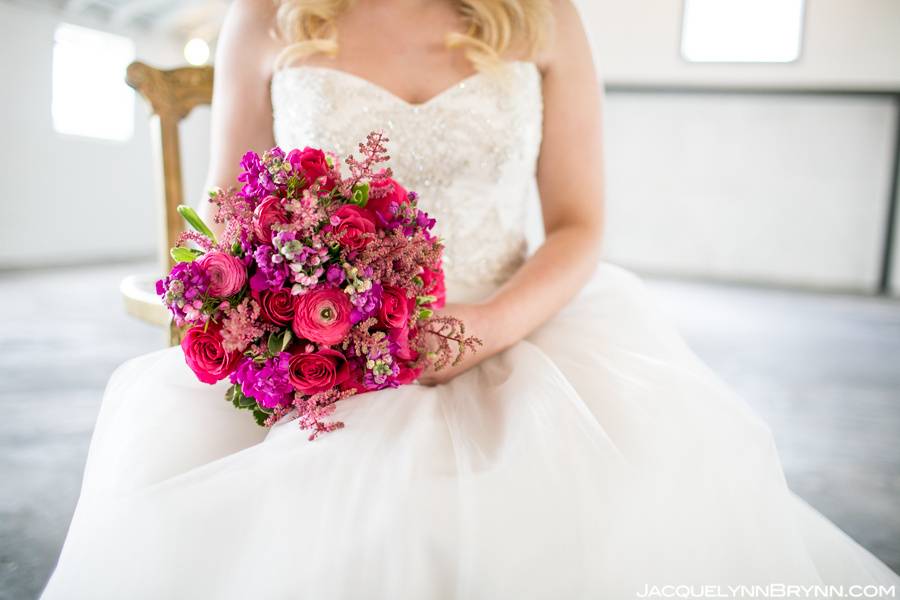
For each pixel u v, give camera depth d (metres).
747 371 4.16
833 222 8.80
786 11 8.34
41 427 2.93
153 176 9.90
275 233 0.72
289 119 1.17
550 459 0.73
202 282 0.70
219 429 0.86
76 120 8.86
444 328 0.82
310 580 0.66
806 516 1.10
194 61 8.52
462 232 1.17
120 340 4.55
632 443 0.79
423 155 1.14
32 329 4.80
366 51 1.17
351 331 0.74
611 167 9.39
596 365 0.95
